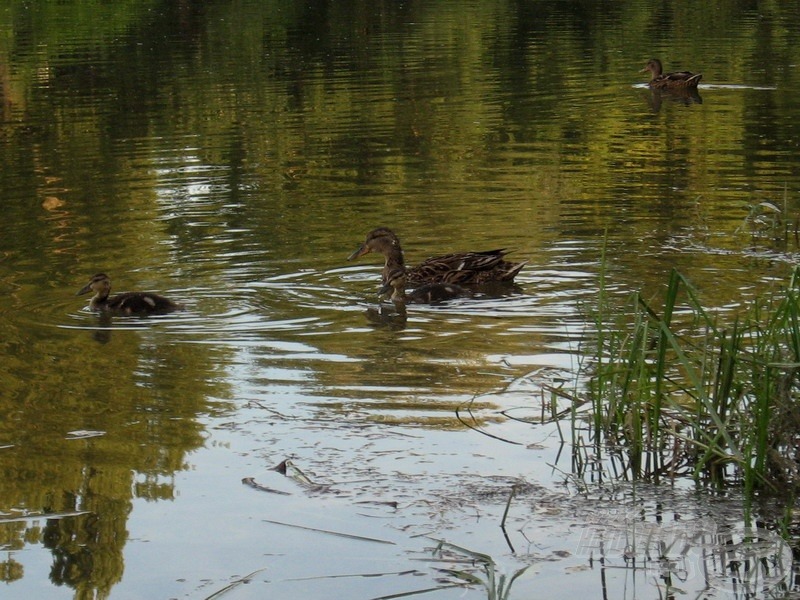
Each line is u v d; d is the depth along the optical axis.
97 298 13.63
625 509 8.41
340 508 8.47
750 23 49.94
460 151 24.36
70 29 49.75
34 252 16.41
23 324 13.11
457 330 12.81
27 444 9.61
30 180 21.80
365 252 15.08
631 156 23.66
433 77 35.91
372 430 9.88
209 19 53.59
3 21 52.59
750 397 9.69
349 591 7.35
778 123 27.25
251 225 18.08
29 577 7.55
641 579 7.43
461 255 14.88
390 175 22.00
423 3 60.31
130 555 7.83
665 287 14.16
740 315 12.79
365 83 34.62
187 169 22.73
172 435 9.81
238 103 31.17
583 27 49.69
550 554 7.79
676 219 18.05
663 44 44.22
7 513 8.39
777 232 17.02
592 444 9.57
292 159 23.70
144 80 35.31
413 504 8.51
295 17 54.59
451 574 7.55
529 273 15.10
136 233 17.53
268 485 8.85
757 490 8.70
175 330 12.91
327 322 13.22
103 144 25.61
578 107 30.39
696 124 27.50
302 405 10.49
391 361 11.74
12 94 32.97
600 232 17.30
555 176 21.70
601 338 9.78
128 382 11.13
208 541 8.02
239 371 11.47
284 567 7.67
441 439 9.68
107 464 9.23
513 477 8.97
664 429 9.27
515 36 47.00
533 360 11.66
